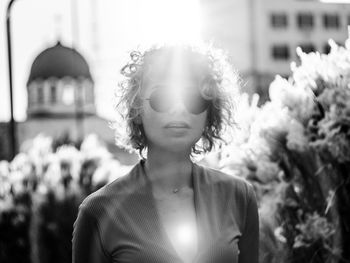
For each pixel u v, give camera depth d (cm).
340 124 411
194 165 281
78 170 1048
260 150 440
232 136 296
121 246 259
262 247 416
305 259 412
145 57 278
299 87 439
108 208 267
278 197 417
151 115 269
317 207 419
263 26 6612
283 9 6625
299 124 424
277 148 433
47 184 1020
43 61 7188
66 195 1016
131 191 269
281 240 417
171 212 270
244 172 441
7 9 1337
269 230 415
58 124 6988
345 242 411
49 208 1006
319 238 405
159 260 253
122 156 3278
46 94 7075
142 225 261
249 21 6588
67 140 1125
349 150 409
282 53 6644
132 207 265
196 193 272
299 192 423
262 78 6512
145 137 289
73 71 7112
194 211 271
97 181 1041
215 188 277
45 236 1000
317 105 432
